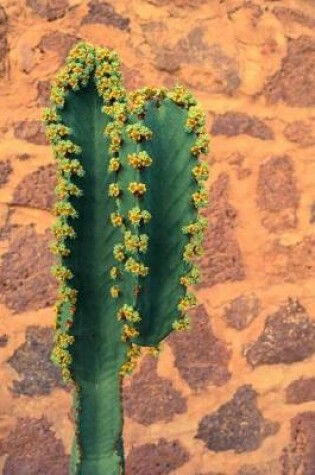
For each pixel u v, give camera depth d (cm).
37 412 288
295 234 315
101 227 182
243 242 308
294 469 316
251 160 310
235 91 309
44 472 288
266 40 313
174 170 179
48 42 289
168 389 300
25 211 287
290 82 316
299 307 316
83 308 184
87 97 182
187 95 180
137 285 177
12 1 285
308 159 318
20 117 286
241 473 309
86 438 187
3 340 284
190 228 181
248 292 309
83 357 186
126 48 297
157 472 298
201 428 304
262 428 311
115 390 187
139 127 174
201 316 303
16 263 286
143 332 182
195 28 305
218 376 305
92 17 293
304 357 317
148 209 177
